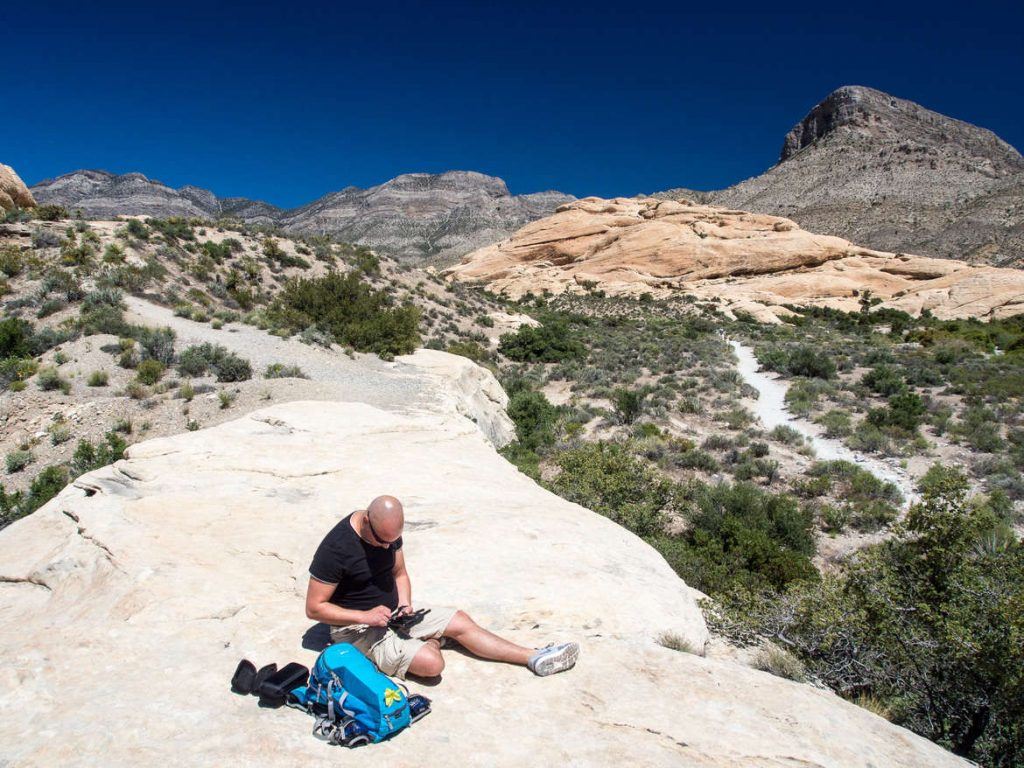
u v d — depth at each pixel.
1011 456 20.33
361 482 6.80
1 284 23.31
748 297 75.75
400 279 49.25
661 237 90.00
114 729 2.63
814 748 2.78
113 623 3.63
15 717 2.75
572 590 4.45
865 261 85.38
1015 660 5.04
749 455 21.03
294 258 40.59
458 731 2.77
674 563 12.02
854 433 23.81
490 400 25.36
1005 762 5.29
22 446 13.93
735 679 3.37
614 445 21.31
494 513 6.11
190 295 29.12
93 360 17.77
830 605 6.06
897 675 5.82
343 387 18.88
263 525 5.44
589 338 49.69
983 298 69.12
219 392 16.58
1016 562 6.21
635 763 2.59
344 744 2.61
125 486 6.24
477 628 3.42
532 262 101.12
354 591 3.21
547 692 3.12
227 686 3.02
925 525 6.50
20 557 4.93
